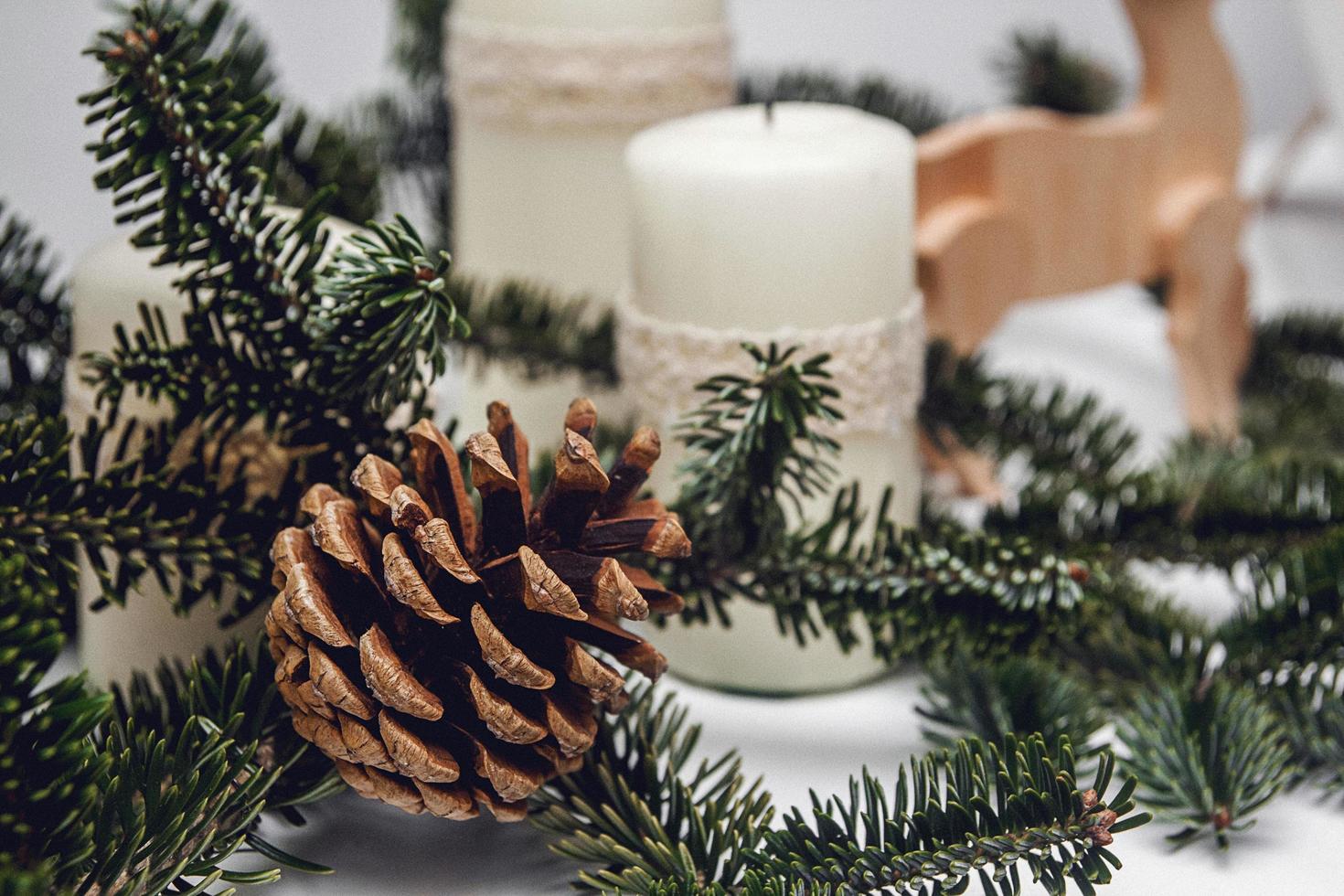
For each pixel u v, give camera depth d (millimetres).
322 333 504
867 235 567
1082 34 1144
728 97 712
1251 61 1280
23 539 489
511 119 698
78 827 453
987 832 484
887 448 585
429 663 481
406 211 805
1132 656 574
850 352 568
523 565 463
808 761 571
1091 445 639
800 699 599
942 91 1193
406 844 532
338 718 470
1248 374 794
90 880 460
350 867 525
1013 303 726
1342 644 554
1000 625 532
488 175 710
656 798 514
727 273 565
